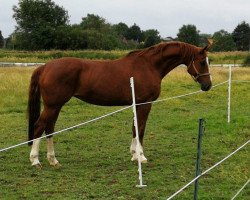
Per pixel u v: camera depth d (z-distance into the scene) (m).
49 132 7.79
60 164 7.96
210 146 9.60
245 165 8.06
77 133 11.12
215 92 19.81
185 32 54.62
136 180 7.02
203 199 6.16
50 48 60.66
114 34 80.50
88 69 7.76
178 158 8.56
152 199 6.13
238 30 89.06
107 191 6.44
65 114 14.44
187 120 12.96
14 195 6.23
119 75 7.85
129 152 9.07
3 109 14.77
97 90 7.76
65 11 69.19
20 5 66.00
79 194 6.30
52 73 7.56
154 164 8.07
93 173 7.42
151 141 10.21
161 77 8.27
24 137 10.67
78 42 59.47
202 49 8.22
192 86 21.61
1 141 10.16
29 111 7.82
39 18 65.12
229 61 45.94
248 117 13.34
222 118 13.23
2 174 7.31
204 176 7.32
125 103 8.00
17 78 19.20
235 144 9.84
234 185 6.88
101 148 9.48
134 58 8.07
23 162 8.15
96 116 13.97
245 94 19.73
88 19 79.19
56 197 6.16
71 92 7.73
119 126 12.27
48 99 7.62
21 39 62.25
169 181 7.02
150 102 7.52
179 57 8.23
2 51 52.69
